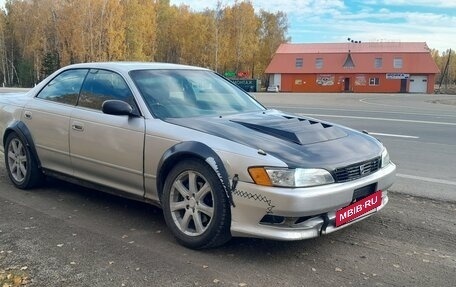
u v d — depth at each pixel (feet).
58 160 16.76
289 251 12.50
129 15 234.99
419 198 17.70
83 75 16.74
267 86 242.37
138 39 234.79
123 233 13.80
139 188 14.12
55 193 17.92
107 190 15.37
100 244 12.94
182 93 15.39
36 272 11.19
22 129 17.78
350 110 65.05
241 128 13.05
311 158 11.64
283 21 290.76
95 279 10.85
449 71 374.84
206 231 12.17
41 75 232.12
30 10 241.35
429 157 26.81
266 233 11.34
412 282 10.82
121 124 14.29
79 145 15.65
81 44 213.87
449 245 13.02
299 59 234.58
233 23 263.70
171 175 12.91
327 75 229.04
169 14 273.33
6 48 252.42
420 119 49.83
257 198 11.23
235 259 11.99
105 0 216.13
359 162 12.32
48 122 16.85
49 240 13.21
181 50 263.70
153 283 10.67
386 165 13.76
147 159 13.53
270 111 16.21
